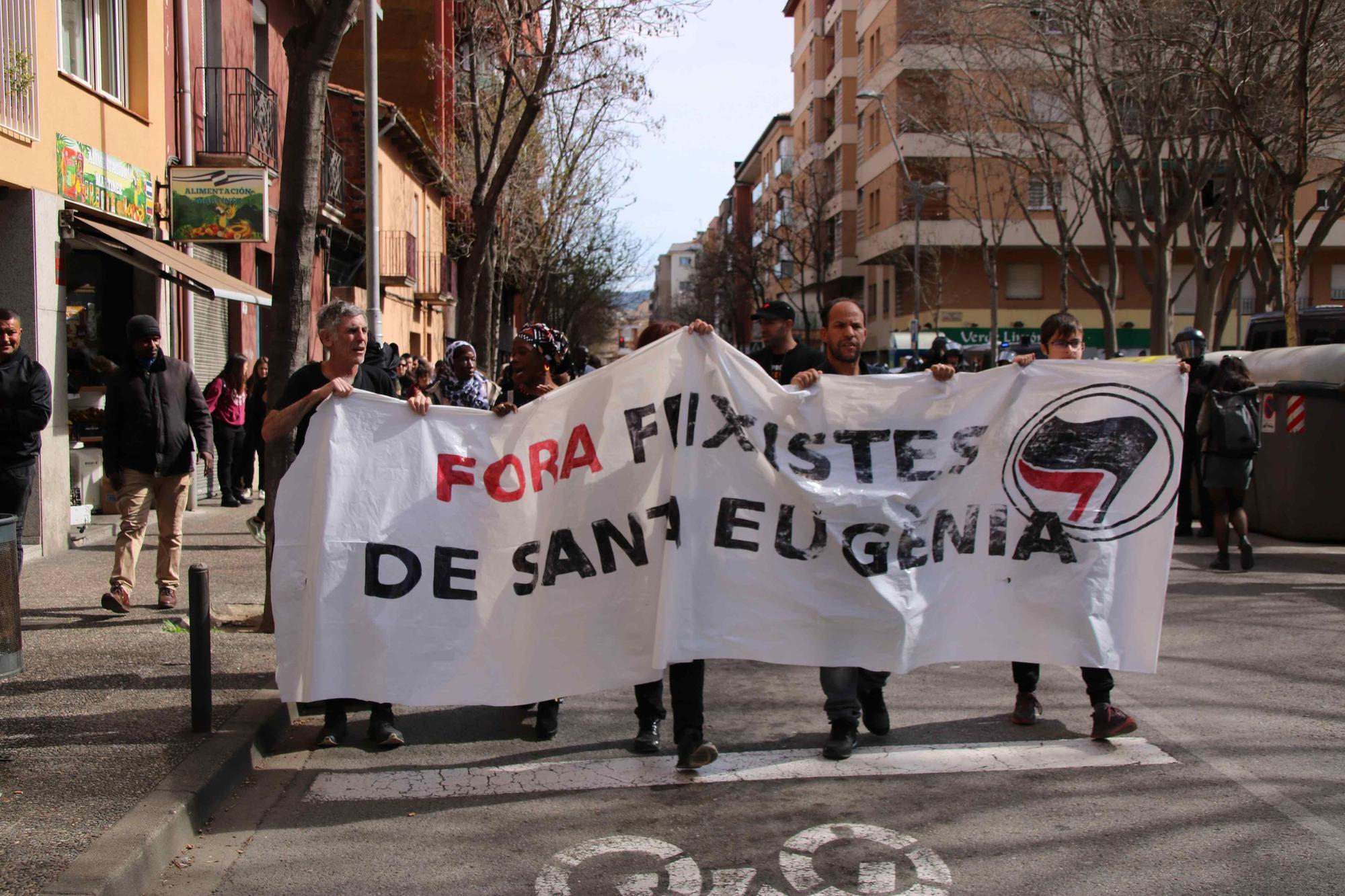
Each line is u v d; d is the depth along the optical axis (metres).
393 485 5.36
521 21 17.62
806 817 4.57
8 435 7.12
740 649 5.29
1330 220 20.78
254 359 17.53
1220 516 10.33
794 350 6.31
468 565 5.38
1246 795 4.73
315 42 7.19
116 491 8.05
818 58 59.03
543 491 5.45
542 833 4.46
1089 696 5.58
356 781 5.08
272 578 5.31
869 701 5.58
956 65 29.52
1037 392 5.58
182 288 14.30
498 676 5.36
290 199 7.27
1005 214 35.88
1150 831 4.36
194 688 5.26
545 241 31.72
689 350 5.44
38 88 10.52
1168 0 18.48
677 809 4.70
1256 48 16.80
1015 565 5.57
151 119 13.33
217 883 4.04
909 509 5.46
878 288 51.41
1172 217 24.06
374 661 5.28
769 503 5.39
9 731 5.28
